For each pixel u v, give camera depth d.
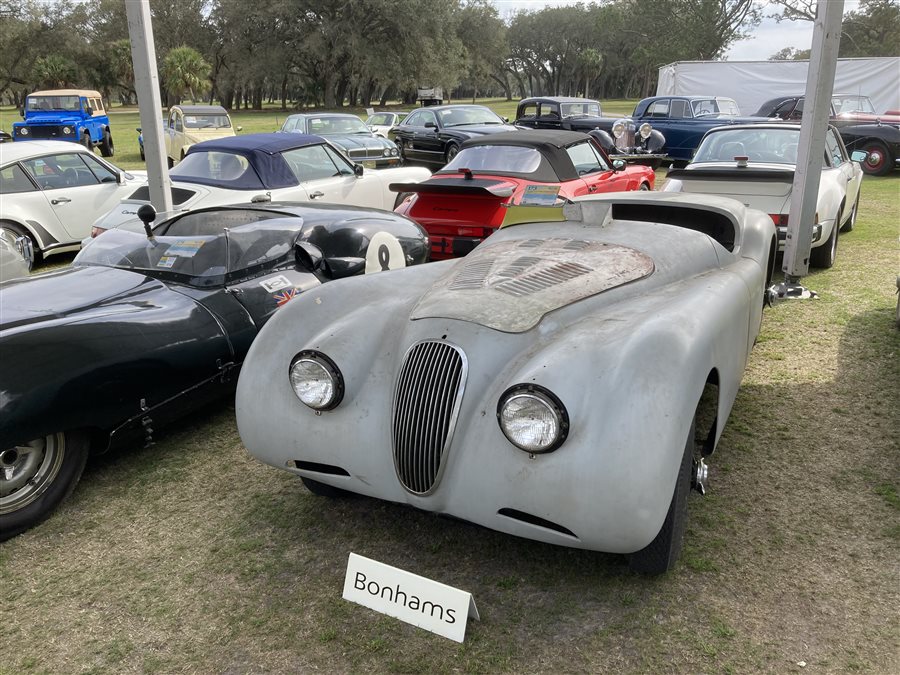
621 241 3.42
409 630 2.49
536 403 2.20
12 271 5.63
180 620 2.58
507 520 2.34
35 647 2.48
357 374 2.68
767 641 2.34
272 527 3.14
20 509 3.14
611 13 49.62
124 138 31.77
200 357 3.77
